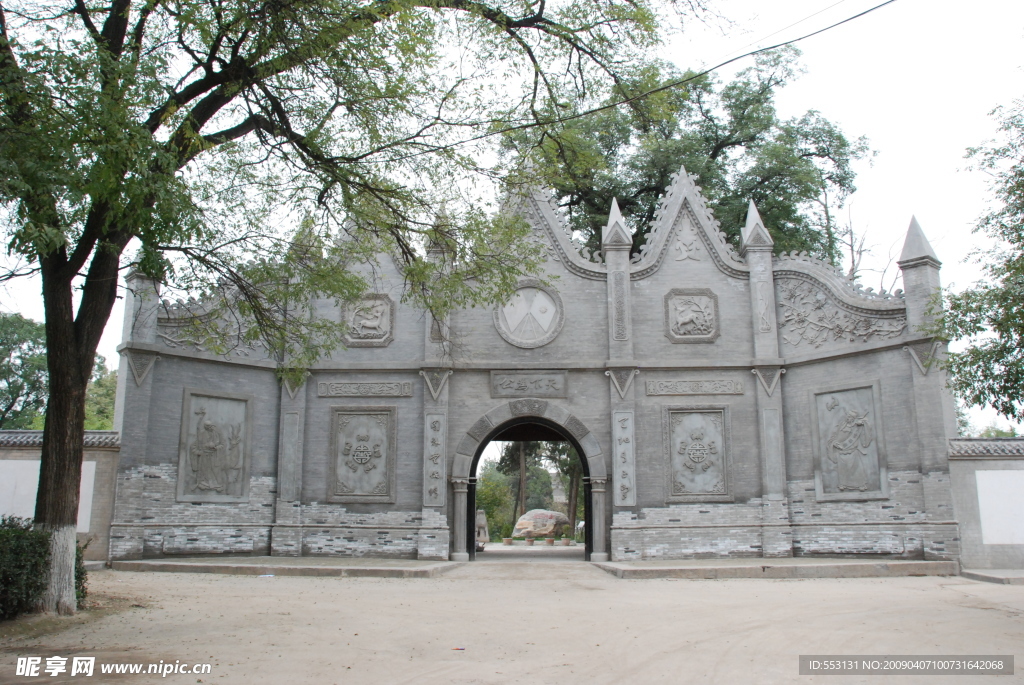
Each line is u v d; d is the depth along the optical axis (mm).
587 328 26594
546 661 10250
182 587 17750
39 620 12500
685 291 26875
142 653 10492
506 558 27828
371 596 16734
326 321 18484
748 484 25641
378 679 9180
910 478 23125
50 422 13328
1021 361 15953
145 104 11156
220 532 24297
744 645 11305
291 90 14352
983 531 22031
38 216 10438
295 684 8898
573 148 17344
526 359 26312
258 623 12984
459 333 26422
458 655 10617
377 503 25516
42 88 10234
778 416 25719
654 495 25516
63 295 13203
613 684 9039
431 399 25797
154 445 23375
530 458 55500
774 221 36844
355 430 25984
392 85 14156
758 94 38156
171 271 13141
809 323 25812
